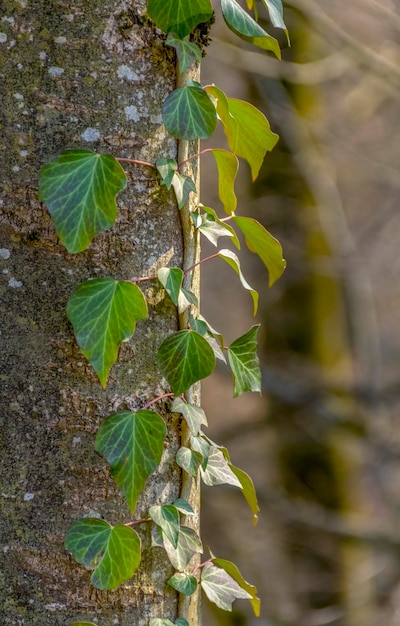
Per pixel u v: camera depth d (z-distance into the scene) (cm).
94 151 143
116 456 142
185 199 145
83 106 142
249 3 149
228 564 150
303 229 350
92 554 142
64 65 142
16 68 142
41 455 143
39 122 142
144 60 144
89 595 144
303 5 322
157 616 146
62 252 143
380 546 325
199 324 147
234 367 149
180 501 147
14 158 142
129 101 143
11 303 143
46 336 143
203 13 142
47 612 143
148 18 144
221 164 150
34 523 143
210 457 149
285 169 350
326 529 328
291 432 354
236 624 341
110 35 143
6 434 143
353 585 348
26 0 142
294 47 340
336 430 340
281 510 338
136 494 142
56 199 140
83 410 143
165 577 146
